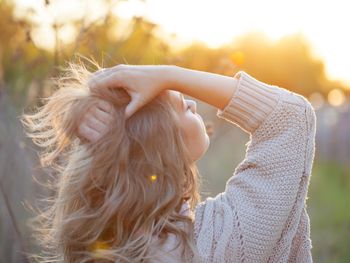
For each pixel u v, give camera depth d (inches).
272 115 71.4
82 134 71.1
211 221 70.6
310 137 72.4
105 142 70.1
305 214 75.5
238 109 71.7
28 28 129.7
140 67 69.7
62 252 75.9
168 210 70.8
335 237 250.8
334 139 543.8
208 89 71.1
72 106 71.1
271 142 71.3
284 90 73.2
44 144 74.4
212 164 294.4
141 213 70.4
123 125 70.4
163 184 71.0
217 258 68.7
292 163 70.5
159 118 71.2
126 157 70.2
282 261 70.9
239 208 69.9
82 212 71.9
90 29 122.2
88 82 72.0
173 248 69.9
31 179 137.4
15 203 141.6
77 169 71.7
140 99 69.1
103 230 71.6
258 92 71.9
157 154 70.7
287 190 69.8
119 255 69.8
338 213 302.8
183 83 70.2
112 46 134.2
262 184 70.2
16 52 137.1
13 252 139.2
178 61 134.1
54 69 116.6
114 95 70.6
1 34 151.2
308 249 75.4
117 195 70.1
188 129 74.2
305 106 72.6
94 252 71.6
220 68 148.0
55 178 106.5
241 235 68.7
